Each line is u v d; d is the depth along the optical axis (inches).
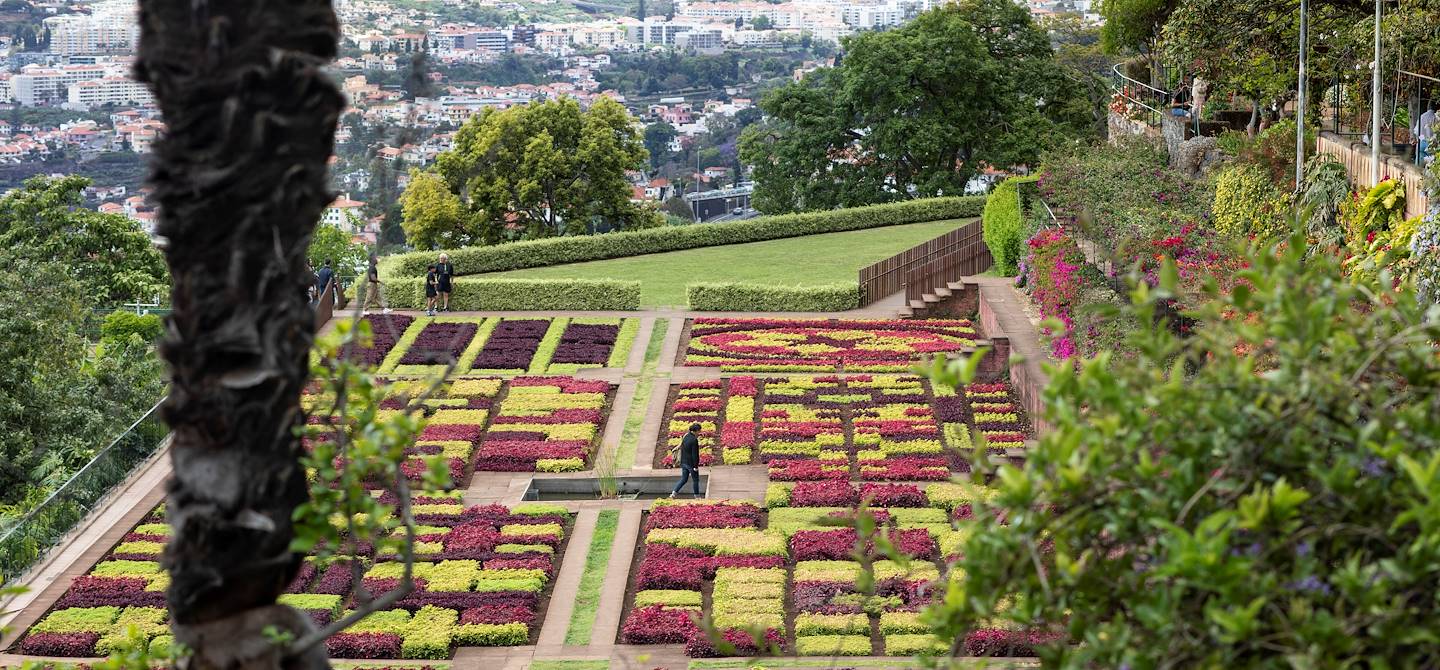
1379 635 229.1
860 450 1211.9
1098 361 262.2
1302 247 268.7
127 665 323.3
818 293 1684.3
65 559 1006.4
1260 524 231.8
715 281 1829.5
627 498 1149.1
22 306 1251.2
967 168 2571.4
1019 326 1451.8
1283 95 1483.8
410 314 1676.9
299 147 246.1
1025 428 1248.8
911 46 2512.3
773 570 954.7
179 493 247.4
